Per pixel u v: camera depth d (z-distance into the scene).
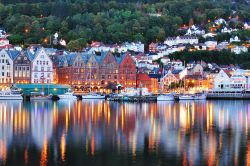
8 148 116.69
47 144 121.44
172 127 152.12
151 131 142.88
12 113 191.50
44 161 105.38
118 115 187.12
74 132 139.50
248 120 173.75
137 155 110.62
